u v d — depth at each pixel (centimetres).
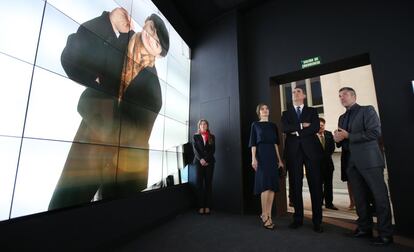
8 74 133
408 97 226
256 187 246
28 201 139
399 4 247
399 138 224
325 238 205
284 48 326
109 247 186
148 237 216
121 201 213
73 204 168
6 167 130
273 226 238
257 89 342
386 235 184
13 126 134
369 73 524
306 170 233
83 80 185
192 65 406
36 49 150
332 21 290
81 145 179
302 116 239
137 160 246
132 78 249
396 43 242
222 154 339
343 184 546
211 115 363
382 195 186
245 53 366
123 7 241
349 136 202
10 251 125
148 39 283
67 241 156
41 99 151
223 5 364
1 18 132
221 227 245
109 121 211
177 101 350
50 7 161
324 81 631
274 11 347
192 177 354
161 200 275
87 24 194
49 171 153
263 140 247
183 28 381
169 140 318
